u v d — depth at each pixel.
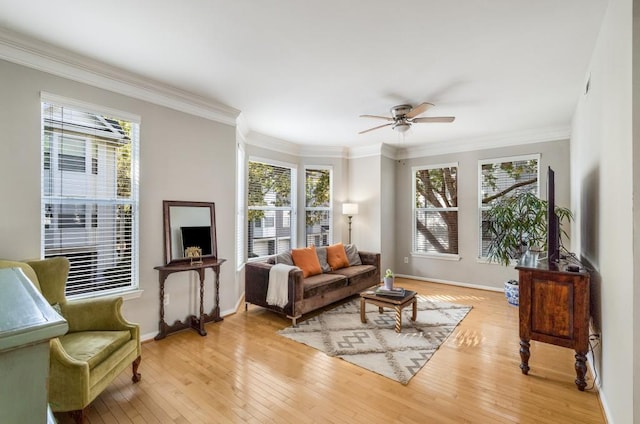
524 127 4.62
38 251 2.46
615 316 1.82
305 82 3.09
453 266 5.56
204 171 3.63
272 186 5.40
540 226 4.25
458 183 5.52
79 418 1.79
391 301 3.36
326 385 2.31
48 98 2.50
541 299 2.40
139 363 2.37
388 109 3.85
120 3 1.92
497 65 2.71
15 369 0.46
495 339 3.14
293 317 3.52
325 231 6.02
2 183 2.31
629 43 1.55
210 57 2.60
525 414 1.98
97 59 2.64
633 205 1.51
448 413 1.99
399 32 2.22
